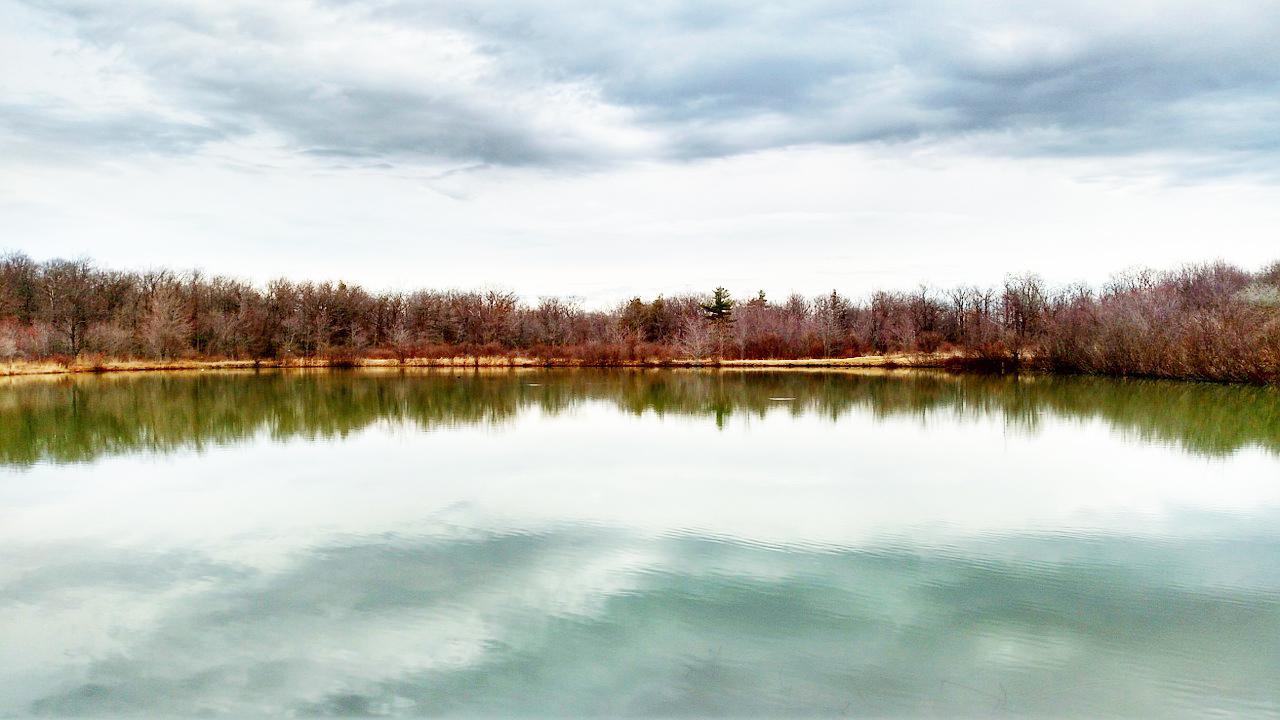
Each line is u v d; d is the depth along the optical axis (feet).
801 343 252.83
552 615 37.14
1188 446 80.89
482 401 129.08
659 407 119.34
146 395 138.10
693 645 34.06
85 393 141.08
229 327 232.32
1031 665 32.19
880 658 32.78
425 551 46.47
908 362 225.56
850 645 33.88
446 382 170.60
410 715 28.89
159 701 30.01
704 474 67.77
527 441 86.79
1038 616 36.83
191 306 237.25
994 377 177.58
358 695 30.27
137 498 60.03
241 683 31.30
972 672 31.65
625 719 28.37
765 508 55.67
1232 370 140.26
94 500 59.41
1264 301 148.25
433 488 62.64
